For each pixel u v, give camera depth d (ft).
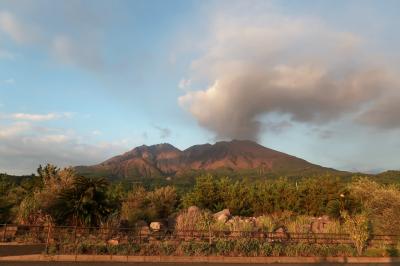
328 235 77.61
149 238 69.77
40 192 86.33
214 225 79.71
